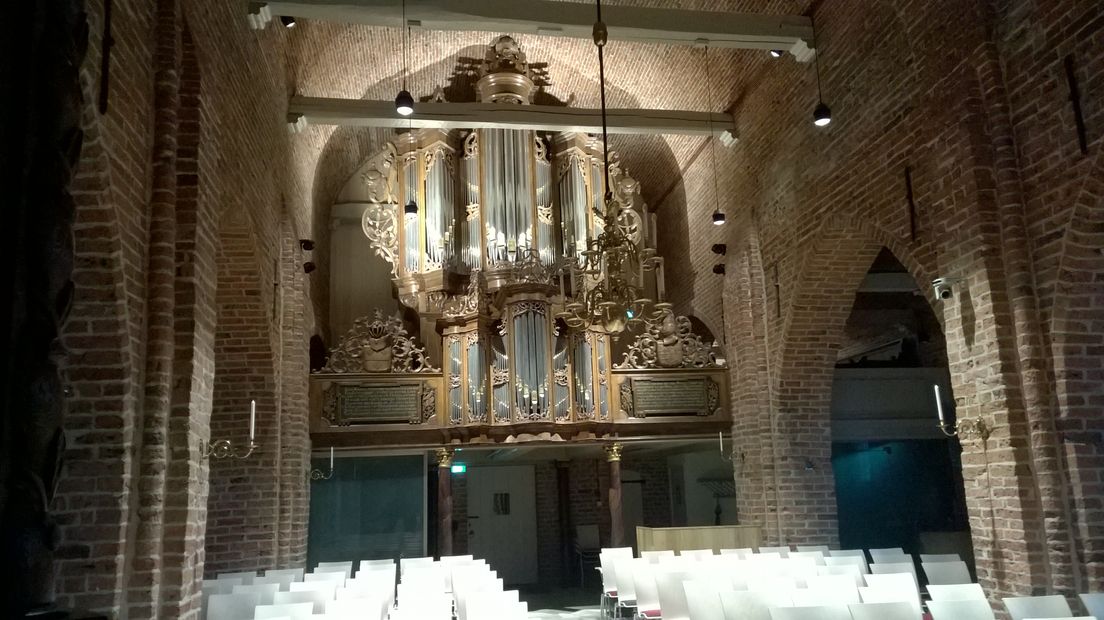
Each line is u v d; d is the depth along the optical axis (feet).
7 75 10.38
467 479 57.98
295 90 41.22
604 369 45.11
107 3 18.13
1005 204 25.55
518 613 21.95
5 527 9.80
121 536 19.11
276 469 36.63
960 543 45.34
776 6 38.60
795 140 39.01
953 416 47.21
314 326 47.19
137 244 20.62
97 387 19.36
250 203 31.07
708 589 22.77
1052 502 24.00
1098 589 23.22
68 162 10.82
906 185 30.48
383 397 43.73
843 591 22.85
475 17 34.53
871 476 51.01
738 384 44.55
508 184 48.16
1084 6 22.97
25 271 10.25
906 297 54.08
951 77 27.50
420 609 23.65
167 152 21.68
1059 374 24.21
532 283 44.34
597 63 50.14
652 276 53.83
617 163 49.80
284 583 29.50
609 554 36.24
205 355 23.30
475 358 43.98
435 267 46.32
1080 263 24.12
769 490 41.45
